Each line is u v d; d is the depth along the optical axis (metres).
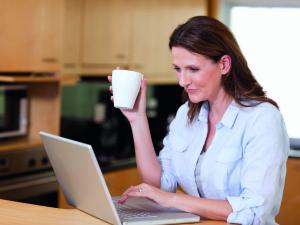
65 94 4.00
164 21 4.11
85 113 4.15
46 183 3.21
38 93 3.50
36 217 1.69
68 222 1.65
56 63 3.31
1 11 2.99
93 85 4.18
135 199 1.92
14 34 3.06
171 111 4.61
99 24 3.65
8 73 3.21
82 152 1.57
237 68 1.83
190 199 1.72
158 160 2.05
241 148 1.82
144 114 1.97
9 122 3.32
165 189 2.00
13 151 3.16
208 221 1.70
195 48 1.71
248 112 1.81
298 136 4.14
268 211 1.69
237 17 4.35
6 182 3.06
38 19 3.18
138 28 3.92
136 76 1.79
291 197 3.56
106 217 1.64
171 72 4.25
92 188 1.63
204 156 1.90
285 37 4.22
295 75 4.20
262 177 1.70
